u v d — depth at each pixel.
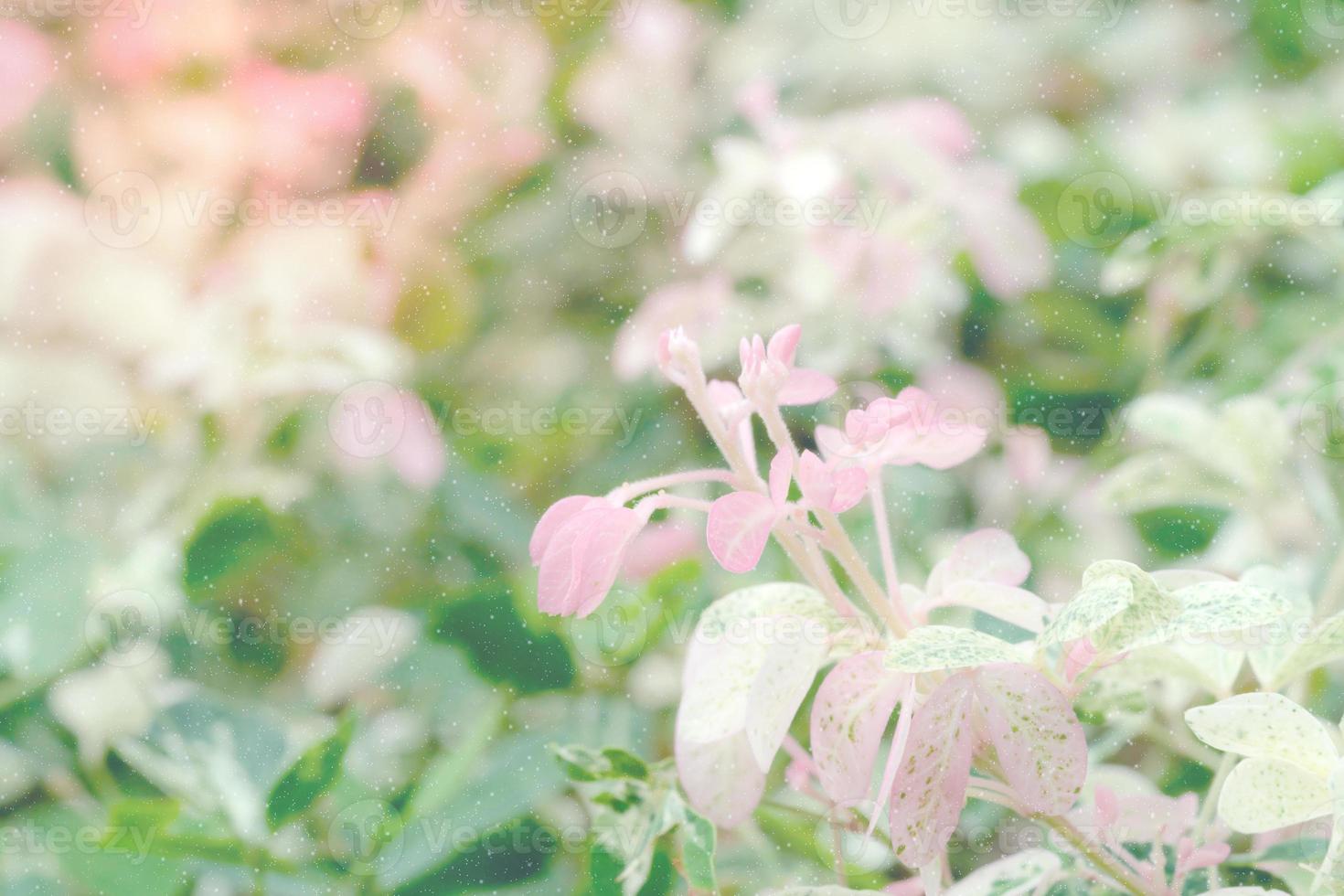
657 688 0.68
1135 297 0.78
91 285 0.77
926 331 0.77
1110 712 0.64
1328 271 0.76
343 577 0.74
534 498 0.76
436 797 0.65
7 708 0.69
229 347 0.77
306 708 0.70
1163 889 0.62
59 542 0.71
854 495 0.60
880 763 0.65
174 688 0.69
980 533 0.63
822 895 0.62
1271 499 0.71
